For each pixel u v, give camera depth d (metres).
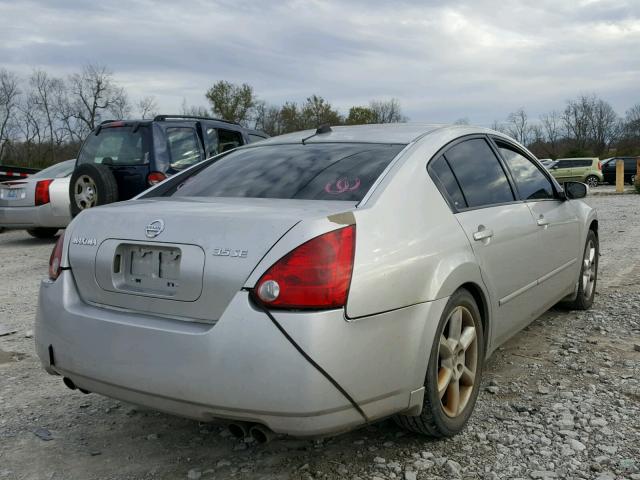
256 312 2.36
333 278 2.38
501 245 3.52
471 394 3.23
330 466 2.86
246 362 2.34
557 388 3.72
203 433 3.27
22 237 12.30
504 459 2.89
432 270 2.83
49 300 2.91
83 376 2.76
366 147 3.38
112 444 3.16
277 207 2.70
